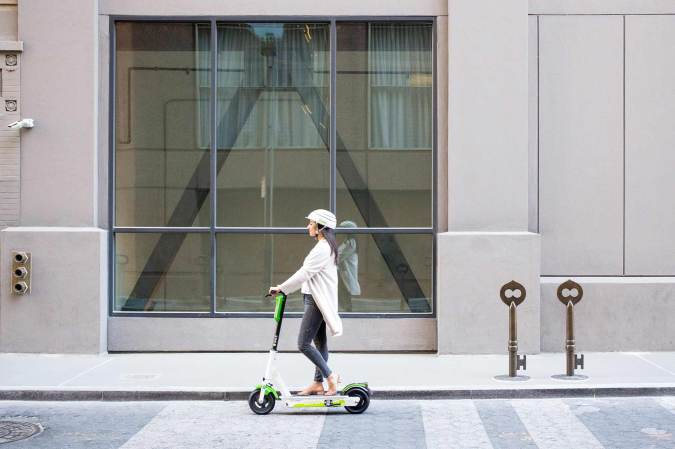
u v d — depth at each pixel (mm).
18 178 11945
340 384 9734
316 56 12414
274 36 12414
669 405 9047
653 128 12141
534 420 8383
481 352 11773
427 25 12328
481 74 11852
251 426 8203
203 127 12367
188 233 12289
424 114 12383
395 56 12391
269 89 12438
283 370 10766
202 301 12273
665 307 12023
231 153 12383
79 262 11859
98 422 8445
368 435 7793
